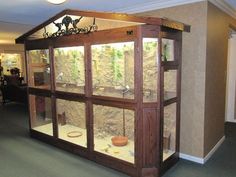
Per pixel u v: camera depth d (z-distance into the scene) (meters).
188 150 3.23
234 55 4.88
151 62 2.56
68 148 3.51
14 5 3.38
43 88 3.89
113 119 3.15
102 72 3.08
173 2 3.12
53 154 3.45
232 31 4.57
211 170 2.93
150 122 2.59
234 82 4.95
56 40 3.45
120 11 3.74
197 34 2.99
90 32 2.93
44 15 4.10
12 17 4.26
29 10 3.71
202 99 3.04
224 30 3.66
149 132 2.61
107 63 3.05
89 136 3.17
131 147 3.00
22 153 3.50
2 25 4.94
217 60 3.45
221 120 3.86
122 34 2.61
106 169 2.95
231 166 3.03
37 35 3.88
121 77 2.88
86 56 3.04
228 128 4.67
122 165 2.82
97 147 3.18
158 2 3.24
